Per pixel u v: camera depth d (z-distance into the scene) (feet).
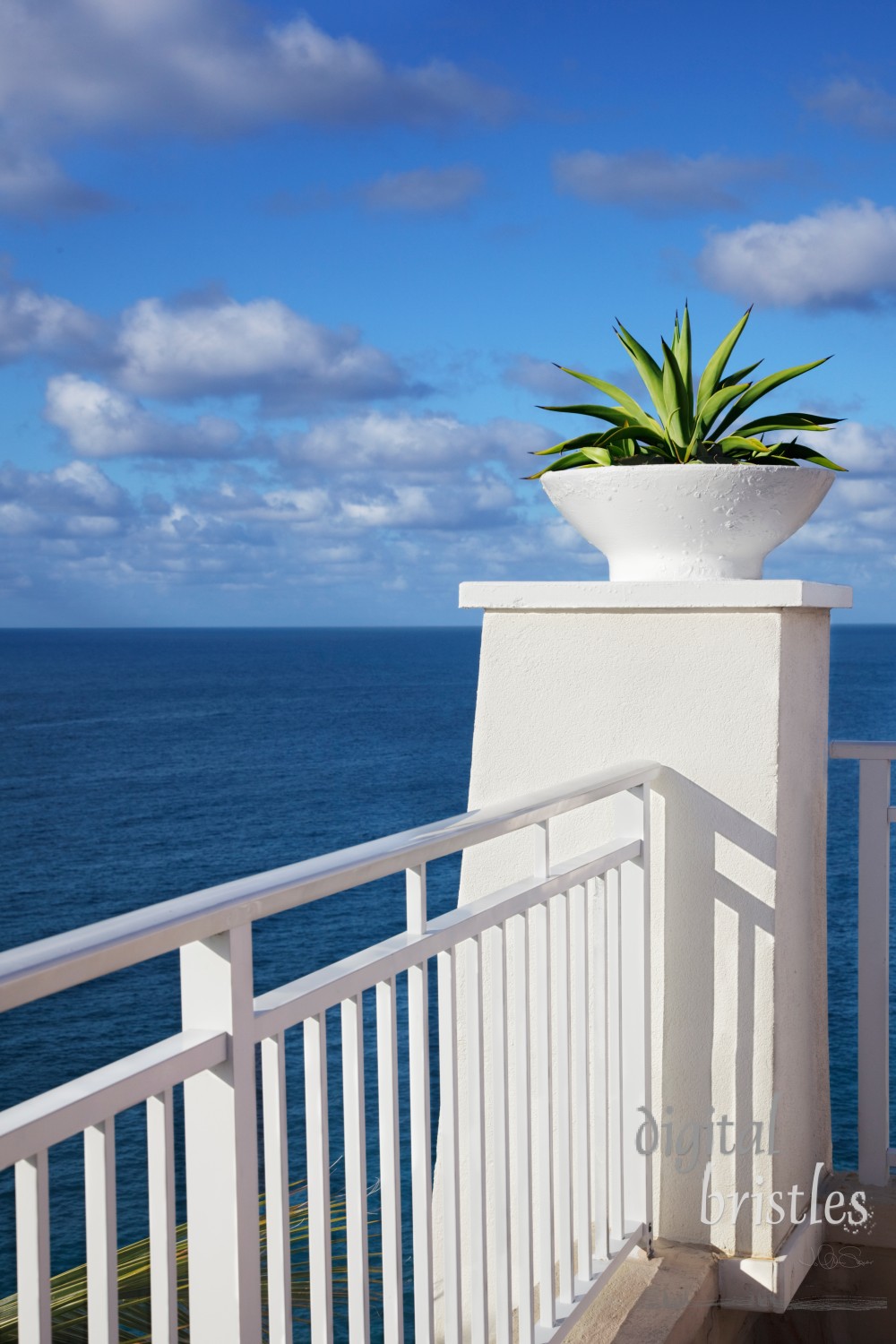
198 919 2.91
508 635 7.41
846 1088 52.49
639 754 7.05
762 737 6.79
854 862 121.49
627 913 6.72
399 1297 4.17
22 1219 2.55
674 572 7.14
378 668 549.13
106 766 235.81
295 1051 40.42
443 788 207.92
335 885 3.60
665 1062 7.05
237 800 199.72
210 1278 3.26
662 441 7.37
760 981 6.81
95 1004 90.43
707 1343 6.81
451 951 4.65
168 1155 2.97
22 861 159.63
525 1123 5.31
